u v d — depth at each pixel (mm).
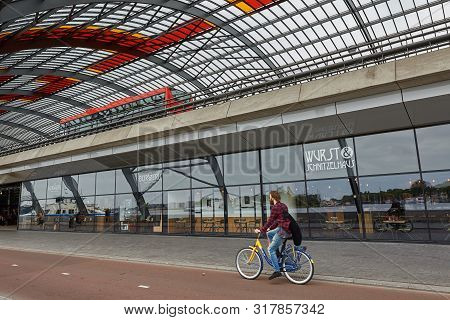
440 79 10453
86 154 20906
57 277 8516
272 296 6480
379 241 13156
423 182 12656
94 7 24547
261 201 16172
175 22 28734
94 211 23188
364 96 11812
